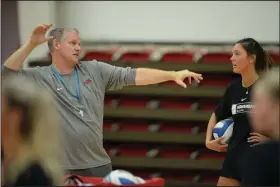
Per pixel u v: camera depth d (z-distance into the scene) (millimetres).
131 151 15578
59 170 5031
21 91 4949
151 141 15633
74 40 8164
